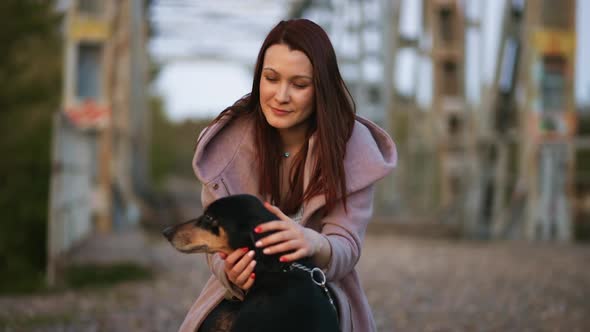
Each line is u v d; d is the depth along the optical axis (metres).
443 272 8.49
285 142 2.78
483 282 7.69
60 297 6.79
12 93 9.60
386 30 14.85
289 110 2.60
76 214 9.69
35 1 9.81
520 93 12.15
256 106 2.74
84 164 10.71
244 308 2.45
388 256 10.20
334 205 2.64
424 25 14.52
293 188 2.73
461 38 13.57
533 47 11.62
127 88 13.28
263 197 2.73
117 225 12.70
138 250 9.31
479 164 12.84
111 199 12.29
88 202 11.37
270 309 2.40
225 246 2.48
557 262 9.21
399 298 6.80
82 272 7.94
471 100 13.49
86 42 11.84
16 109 9.71
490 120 12.57
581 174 15.06
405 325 5.62
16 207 8.67
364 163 2.64
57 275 7.45
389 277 8.14
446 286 7.47
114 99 12.57
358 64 15.86
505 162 12.61
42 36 10.30
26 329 5.30
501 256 9.95
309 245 2.41
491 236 12.72
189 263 9.46
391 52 14.82
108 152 12.00
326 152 2.57
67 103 11.75
